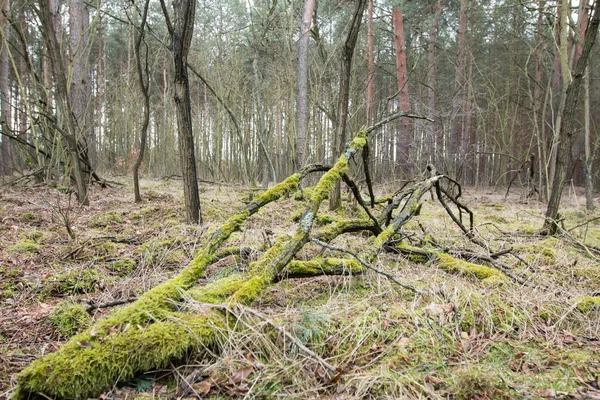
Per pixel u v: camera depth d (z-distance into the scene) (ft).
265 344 7.34
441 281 11.00
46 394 6.05
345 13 50.55
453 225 21.13
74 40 33.83
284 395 6.48
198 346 7.20
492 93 52.37
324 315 8.54
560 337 8.68
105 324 7.29
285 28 38.86
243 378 6.78
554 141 26.73
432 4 61.46
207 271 12.63
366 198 29.53
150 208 24.18
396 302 9.87
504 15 53.11
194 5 18.20
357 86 44.01
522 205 33.17
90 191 32.99
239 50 58.18
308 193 18.98
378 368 7.20
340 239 15.12
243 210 9.75
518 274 12.21
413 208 13.25
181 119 19.16
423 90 58.18
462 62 53.93
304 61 33.58
